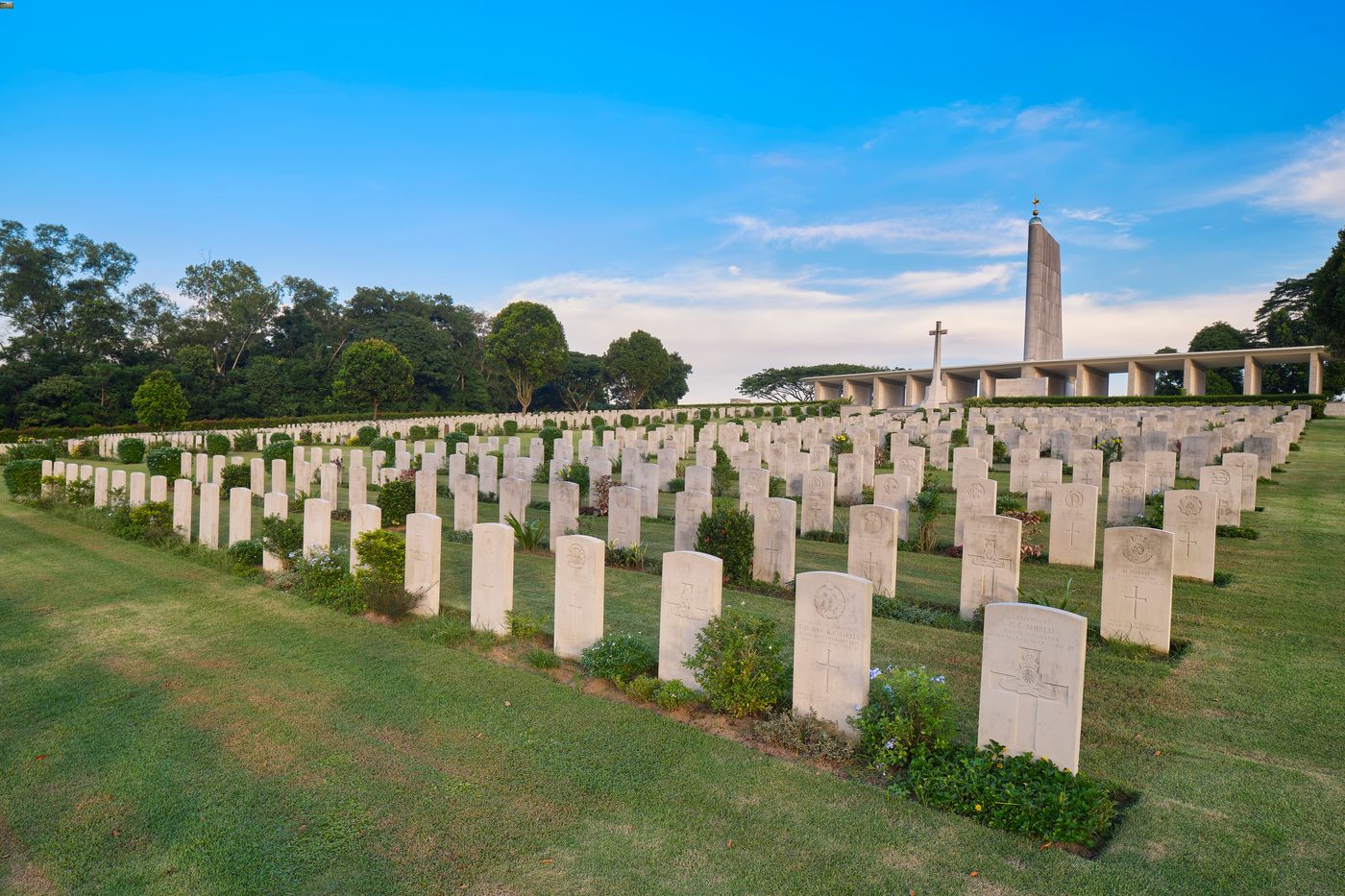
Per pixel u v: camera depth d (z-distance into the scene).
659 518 18.09
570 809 5.63
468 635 9.34
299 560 11.77
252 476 20.59
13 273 58.97
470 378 84.50
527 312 70.50
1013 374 71.56
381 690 7.81
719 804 5.63
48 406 53.97
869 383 83.44
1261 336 72.94
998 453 26.08
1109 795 5.59
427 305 85.06
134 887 4.87
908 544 14.28
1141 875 4.70
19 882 4.95
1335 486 19.25
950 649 8.73
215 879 4.93
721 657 7.11
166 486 16.11
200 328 69.38
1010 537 9.47
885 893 4.62
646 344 84.50
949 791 5.52
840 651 6.53
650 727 6.89
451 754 6.47
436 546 10.15
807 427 31.02
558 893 4.71
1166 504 11.46
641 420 53.03
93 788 6.03
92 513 17.53
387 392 57.38
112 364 61.03
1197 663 8.11
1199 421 31.08
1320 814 5.27
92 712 7.38
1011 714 5.84
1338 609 9.87
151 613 10.50
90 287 62.59
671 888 4.72
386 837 5.32
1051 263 60.97
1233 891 4.54
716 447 27.39
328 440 39.34
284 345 76.69
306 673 8.27
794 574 11.61
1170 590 8.35
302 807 5.72
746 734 6.78
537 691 7.70
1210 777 5.81
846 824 5.34
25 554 14.24
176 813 5.66
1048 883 4.68
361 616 10.27
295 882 4.88
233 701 7.59
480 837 5.29
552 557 13.71
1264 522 15.23
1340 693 7.28
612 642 8.14
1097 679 7.73
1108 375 69.94
